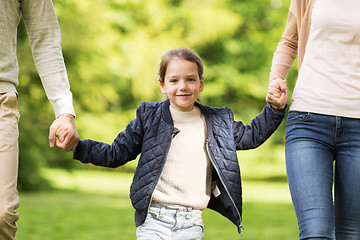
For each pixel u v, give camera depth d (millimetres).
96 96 21781
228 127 4297
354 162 4078
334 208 4207
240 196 4195
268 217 13570
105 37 21453
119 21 24594
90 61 21031
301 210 4047
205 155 4238
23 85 20375
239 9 28734
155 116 4250
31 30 4320
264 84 29141
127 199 19172
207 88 28156
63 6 20406
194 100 4262
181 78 4223
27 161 21672
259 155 31062
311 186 4047
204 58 29094
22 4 4277
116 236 9867
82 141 4230
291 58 4594
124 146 4262
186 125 4266
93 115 22609
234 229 11117
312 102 4137
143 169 4152
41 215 13117
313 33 4203
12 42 4117
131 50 22875
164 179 4176
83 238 9586
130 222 12109
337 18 4074
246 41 28938
